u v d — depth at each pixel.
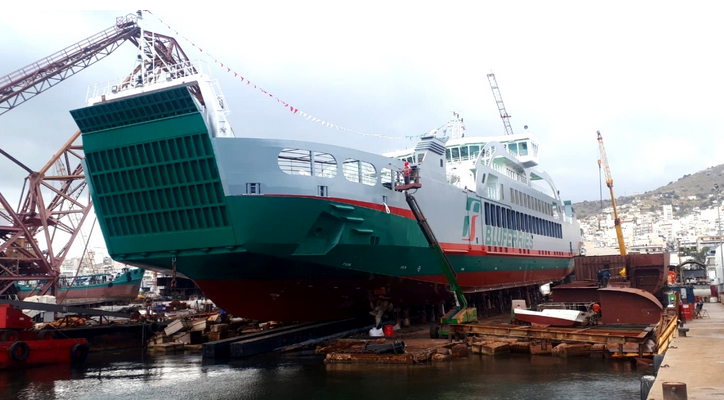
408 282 25.66
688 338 16.50
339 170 21.59
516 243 37.06
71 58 38.25
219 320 27.91
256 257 20.34
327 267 21.75
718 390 8.84
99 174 20.95
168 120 19.14
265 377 16.75
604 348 18.72
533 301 43.59
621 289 23.69
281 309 24.20
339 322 25.31
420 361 18.41
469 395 13.52
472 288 31.66
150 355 23.69
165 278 53.03
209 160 19.12
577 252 57.00
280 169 19.95
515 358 18.98
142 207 20.81
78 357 21.73
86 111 19.91
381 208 22.95
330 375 16.67
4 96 37.31
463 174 32.22
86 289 52.97
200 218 20.02
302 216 20.14
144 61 24.22
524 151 43.28
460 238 28.72
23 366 20.25
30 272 48.97
